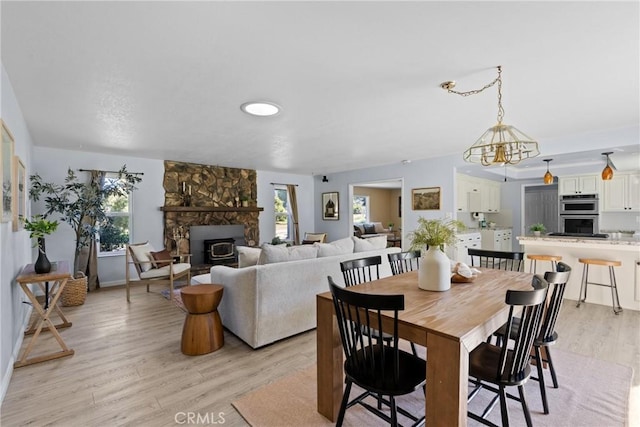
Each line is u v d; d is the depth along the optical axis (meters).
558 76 2.36
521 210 7.96
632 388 2.18
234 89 2.59
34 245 4.35
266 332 2.86
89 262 4.95
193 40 1.87
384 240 4.27
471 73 2.32
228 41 1.88
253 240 7.19
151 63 2.15
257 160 6.02
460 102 2.91
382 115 3.28
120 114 3.20
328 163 6.44
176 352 2.77
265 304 2.85
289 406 2.02
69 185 4.46
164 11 1.59
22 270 2.92
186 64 2.16
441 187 5.70
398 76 2.36
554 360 2.59
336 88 2.58
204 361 2.61
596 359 2.60
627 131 3.82
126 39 1.85
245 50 1.99
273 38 1.85
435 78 2.40
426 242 2.12
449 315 1.58
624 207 5.86
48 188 4.31
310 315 3.21
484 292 2.03
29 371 2.43
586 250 4.18
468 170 6.16
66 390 2.18
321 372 1.93
